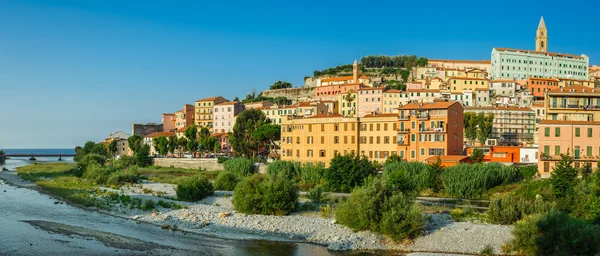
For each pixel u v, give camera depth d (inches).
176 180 5123.0
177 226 2822.3
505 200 2795.3
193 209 3253.0
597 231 2105.1
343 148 5802.2
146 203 3390.7
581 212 2770.7
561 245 2095.2
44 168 7431.1
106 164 7509.8
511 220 2682.1
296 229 2696.9
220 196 3794.3
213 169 7101.4
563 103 4800.7
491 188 3929.6
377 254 2257.6
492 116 7337.6
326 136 5944.9
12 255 2172.7
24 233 2600.9
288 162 5241.1
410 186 3624.5
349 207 2625.5
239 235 2618.1
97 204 3506.4
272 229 2716.5
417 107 5467.5
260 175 3282.5
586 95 4776.1
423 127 5403.5
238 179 4404.5
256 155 7283.5
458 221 2736.2
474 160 4896.7
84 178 5664.4
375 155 5649.6
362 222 2513.5
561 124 4148.6
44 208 3467.0
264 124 7145.7
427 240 2391.7
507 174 4018.2
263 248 2359.7
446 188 3981.3
